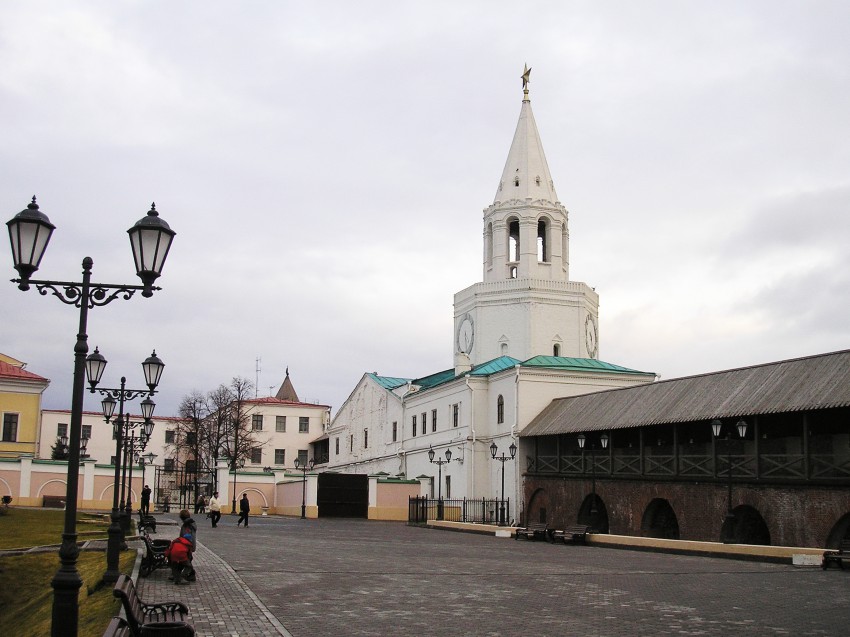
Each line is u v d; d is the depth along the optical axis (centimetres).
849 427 3538
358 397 8431
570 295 6519
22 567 2348
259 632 1307
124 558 2236
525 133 6800
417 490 6191
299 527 4494
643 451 4128
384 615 1497
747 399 3588
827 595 1850
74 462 1127
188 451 9125
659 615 1545
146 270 1252
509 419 5522
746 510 3538
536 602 1695
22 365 7819
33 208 1181
